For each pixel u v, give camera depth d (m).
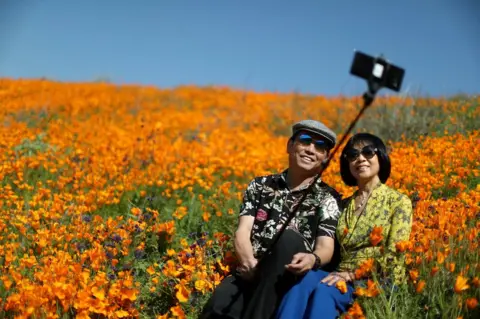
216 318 4.01
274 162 7.98
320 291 3.78
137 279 4.88
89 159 7.46
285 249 3.97
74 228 5.31
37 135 9.05
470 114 9.09
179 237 5.56
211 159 7.75
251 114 13.91
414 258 4.14
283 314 3.75
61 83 18.56
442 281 3.96
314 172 4.28
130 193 6.69
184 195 6.68
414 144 8.02
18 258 4.88
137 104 15.17
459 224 4.48
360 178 4.20
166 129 11.50
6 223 5.65
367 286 3.84
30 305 3.96
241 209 4.40
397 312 3.81
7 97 13.47
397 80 3.46
